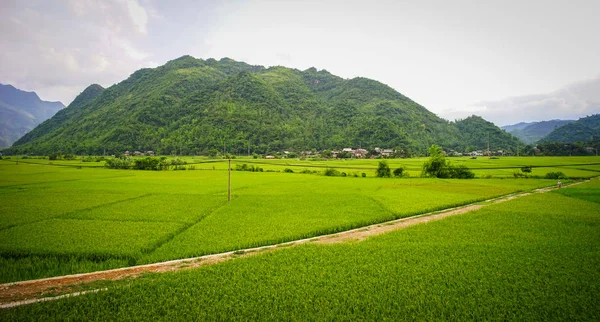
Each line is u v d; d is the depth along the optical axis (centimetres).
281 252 1413
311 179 5672
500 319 836
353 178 6041
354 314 855
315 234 1845
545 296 959
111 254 1399
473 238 1662
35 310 873
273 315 849
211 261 1345
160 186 4294
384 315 858
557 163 8988
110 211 2439
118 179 5281
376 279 1092
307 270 1187
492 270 1174
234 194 3531
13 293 1015
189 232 1814
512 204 2845
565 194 3559
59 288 1055
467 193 3703
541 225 1977
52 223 2016
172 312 866
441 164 6391
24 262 1323
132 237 1677
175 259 1368
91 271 1234
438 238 1662
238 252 1467
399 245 1527
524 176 6091
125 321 833
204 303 919
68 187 4047
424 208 2642
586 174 6353
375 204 2856
